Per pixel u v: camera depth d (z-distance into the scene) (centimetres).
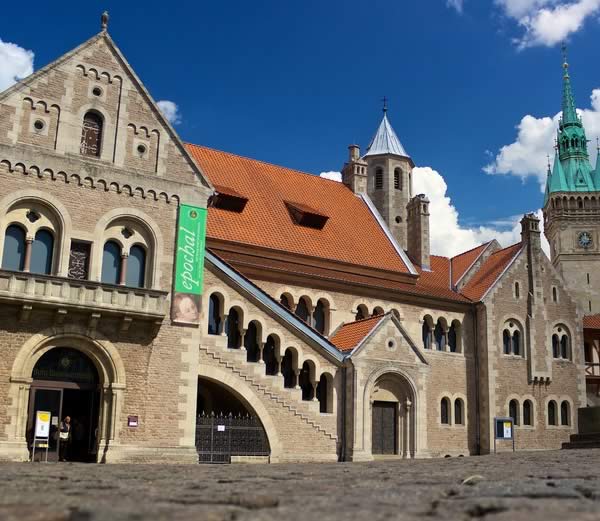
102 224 2669
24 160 2561
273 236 3941
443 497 818
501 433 4281
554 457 2494
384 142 5559
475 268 4909
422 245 4806
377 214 4775
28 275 2416
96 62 2791
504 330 4534
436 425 4172
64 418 2555
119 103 2803
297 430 3147
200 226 2873
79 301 2481
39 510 633
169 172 2855
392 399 3606
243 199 3953
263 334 3209
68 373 2539
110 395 2541
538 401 4534
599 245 8888
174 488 989
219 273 3128
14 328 2420
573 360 4747
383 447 3550
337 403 3350
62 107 2680
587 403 5041
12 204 2520
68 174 2634
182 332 2730
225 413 3359
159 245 2764
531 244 4753
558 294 4803
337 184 4888
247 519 594
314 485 1071
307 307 3884
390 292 4181
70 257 2606
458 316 4447
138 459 2525
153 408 2609
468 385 4366
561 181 9188
